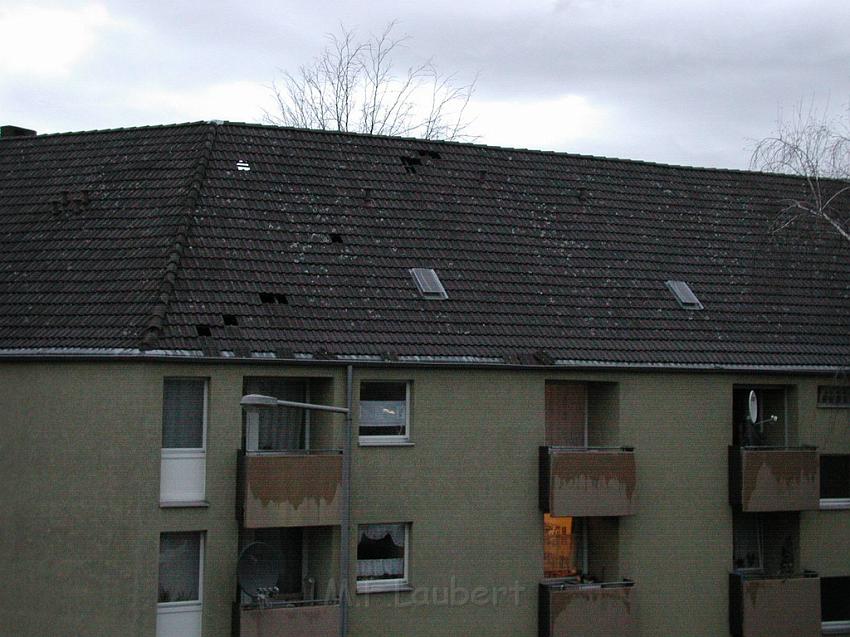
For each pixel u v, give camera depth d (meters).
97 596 20.98
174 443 21.66
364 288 23.94
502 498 23.33
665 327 25.44
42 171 26.25
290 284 23.41
